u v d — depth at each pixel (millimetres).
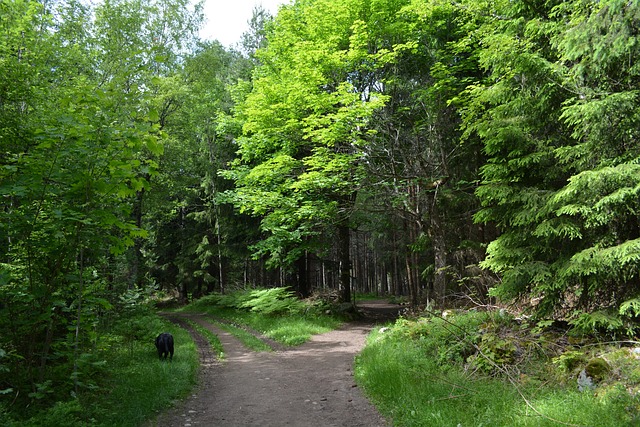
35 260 5859
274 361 10961
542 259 8797
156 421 6176
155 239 32188
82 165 5555
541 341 7660
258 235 24375
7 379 5773
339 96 13102
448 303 13906
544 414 5066
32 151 5801
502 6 9859
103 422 5496
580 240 8031
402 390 6719
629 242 6582
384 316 20859
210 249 27484
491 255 9156
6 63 8219
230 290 27516
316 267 37875
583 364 6523
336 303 20062
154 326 13820
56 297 6328
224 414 6621
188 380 8445
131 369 8562
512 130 8469
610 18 5961
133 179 5867
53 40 11172
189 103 21422
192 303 28656
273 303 18641
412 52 13664
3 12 9578
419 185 15070
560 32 7797
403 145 15562
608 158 7203
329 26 14828
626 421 4652
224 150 25328
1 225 5332
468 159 14789
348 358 10945
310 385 8367
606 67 6844
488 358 7207
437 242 14531
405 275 30891
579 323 7465
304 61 14172
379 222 20969
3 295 5480
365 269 50031
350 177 15383
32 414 5352
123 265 11492
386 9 14297
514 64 7977
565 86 7625
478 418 5383
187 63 22094
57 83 11516
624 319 7133
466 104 12500
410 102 15406
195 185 29547
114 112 5879
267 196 15617
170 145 20203
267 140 16203
